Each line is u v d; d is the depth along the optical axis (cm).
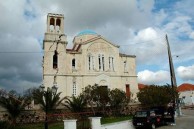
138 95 4197
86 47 5034
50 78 4575
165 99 3981
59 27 4962
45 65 4597
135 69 5397
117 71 5169
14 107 2948
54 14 4900
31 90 4562
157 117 2917
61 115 2605
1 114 3111
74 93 4703
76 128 2000
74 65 4953
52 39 4759
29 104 3359
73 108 3431
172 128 2684
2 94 3161
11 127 2669
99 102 3812
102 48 5166
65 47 4844
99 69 5038
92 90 3806
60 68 4700
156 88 4122
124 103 3994
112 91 3922
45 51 4662
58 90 4550
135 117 2770
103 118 3397
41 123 2998
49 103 3100
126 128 2672
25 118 3042
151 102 3966
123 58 5353
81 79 4831
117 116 3716
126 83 5206
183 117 3900
